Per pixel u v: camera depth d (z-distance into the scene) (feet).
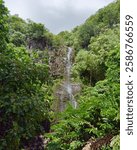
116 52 22.36
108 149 18.43
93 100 20.97
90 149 18.65
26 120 21.36
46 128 24.41
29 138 22.54
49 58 106.93
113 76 21.88
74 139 22.09
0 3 27.09
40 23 157.48
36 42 154.10
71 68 106.42
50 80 23.91
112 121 19.49
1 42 25.54
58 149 22.30
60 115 23.47
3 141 20.39
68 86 82.17
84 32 159.53
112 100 19.84
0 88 21.17
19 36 107.65
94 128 20.11
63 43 166.61
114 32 106.83
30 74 22.62
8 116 21.13
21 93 21.98
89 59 95.76
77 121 21.34
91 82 96.07
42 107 21.85
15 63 22.00
